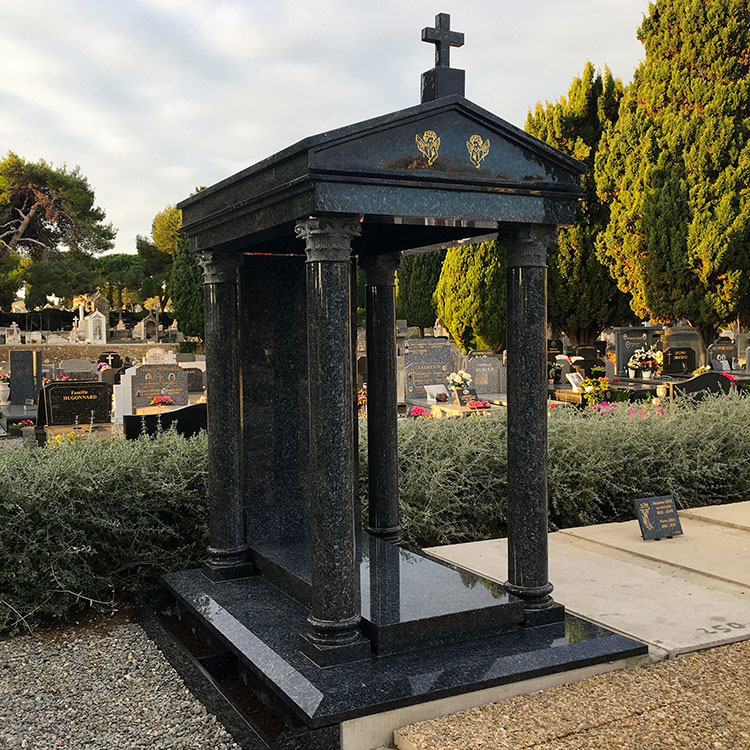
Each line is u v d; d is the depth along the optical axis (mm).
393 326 5102
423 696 3135
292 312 4973
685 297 17688
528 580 3848
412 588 3949
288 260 4965
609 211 21781
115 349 37969
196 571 4918
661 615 4238
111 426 12953
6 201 45125
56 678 4176
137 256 73125
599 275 22109
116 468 5637
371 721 3068
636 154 18562
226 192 4117
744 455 7961
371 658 3434
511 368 3840
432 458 6898
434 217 3459
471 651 3520
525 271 3783
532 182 3656
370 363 5105
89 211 47375
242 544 4816
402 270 33938
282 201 3508
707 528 6402
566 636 3715
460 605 3680
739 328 22594
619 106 20438
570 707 3213
